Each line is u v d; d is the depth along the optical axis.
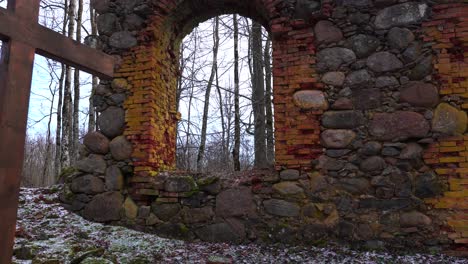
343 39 4.65
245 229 4.54
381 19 4.57
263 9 5.24
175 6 5.38
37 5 2.32
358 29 4.62
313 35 4.73
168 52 5.77
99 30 5.48
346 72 4.57
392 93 4.40
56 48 2.42
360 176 4.34
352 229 4.23
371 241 4.16
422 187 4.15
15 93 2.12
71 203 5.12
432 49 4.34
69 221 4.84
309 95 4.61
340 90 4.55
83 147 5.24
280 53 4.79
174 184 4.87
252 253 4.10
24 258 3.38
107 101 5.28
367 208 4.25
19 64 2.16
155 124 5.20
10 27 2.13
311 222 4.34
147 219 4.85
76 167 5.21
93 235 4.46
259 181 4.62
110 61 2.89
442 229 4.03
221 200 4.69
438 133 4.19
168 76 5.75
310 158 4.49
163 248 4.21
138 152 5.02
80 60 2.61
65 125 10.27
